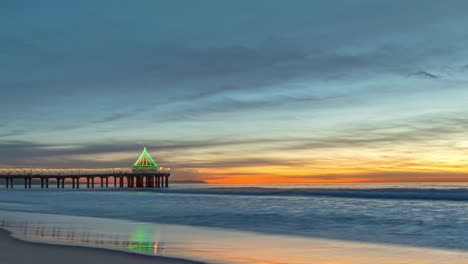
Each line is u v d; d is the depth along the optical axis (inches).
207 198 2102.6
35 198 2503.7
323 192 2145.7
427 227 851.4
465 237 725.3
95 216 1172.5
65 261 492.1
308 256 561.9
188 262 501.4
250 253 577.9
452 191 1948.8
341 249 616.1
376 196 1873.8
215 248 617.0
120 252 555.5
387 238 725.9
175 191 3622.0
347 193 2017.7
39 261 490.6
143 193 3280.0
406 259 546.3
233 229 858.1
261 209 1321.4
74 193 3513.8
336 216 1067.9
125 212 1299.2
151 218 1091.9
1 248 578.9
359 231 813.9
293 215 1109.7
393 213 1120.8
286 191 2507.4
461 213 1100.5
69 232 790.5
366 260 537.6
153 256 532.7
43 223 973.2
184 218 1082.7
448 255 573.9
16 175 5324.8
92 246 609.3
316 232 807.7
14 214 1266.0
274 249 612.4
